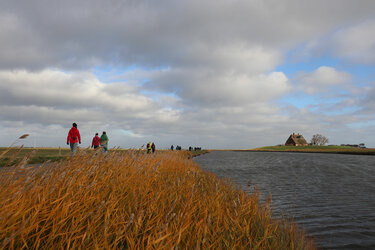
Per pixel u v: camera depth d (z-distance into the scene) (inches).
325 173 658.8
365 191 372.5
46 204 90.0
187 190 162.7
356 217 218.8
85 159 149.0
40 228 82.4
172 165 331.3
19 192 82.7
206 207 125.3
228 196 193.9
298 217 218.4
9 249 65.5
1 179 88.8
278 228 138.3
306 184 447.2
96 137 609.6
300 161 1226.0
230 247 96.6
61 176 107.2
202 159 1493.6
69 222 86.7
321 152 3085.6
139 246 80.8
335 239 160.4
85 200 95.7
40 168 115.0
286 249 113.6
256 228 126.0
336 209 249.9
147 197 125.0
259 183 453.7
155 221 99.9
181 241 91.7
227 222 119.3
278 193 347.6
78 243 75.1
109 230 88.7
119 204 110.3
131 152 199.0
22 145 95.8
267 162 1178.0
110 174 136.3
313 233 173.5
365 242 155.9
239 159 1505.9
